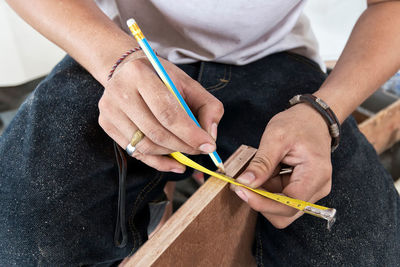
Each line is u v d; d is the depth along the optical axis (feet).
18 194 1.86
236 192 1.56
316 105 2.00
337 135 2.02
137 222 2.30
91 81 2.31
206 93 1.85
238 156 1.78
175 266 1.40
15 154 2.00
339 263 1.95
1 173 1.96
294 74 2.68
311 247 1.99
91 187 1.98
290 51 2.93
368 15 2.60
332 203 2.07
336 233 2.00
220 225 1.66
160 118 1.54
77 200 1.91
